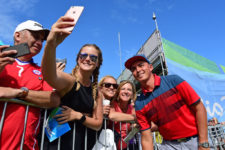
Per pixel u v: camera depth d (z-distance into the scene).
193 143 2.35
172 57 7.56
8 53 1.56
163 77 2.72
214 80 7.75
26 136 1.87
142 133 2.81
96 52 2.44
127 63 2.95
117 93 3.63
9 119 1.79
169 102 2.53
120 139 3.09
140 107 2.81
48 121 2.14
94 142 2.52
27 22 2.26
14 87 1.92
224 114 7.09
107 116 2.85
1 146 1.71
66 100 2.16
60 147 2.09
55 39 1.54
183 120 2.46
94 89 2.51
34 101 1.89
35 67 2.24
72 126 2.23
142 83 2.84
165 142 2.67
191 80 7.29
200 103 2.36
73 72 2.46
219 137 4.76
